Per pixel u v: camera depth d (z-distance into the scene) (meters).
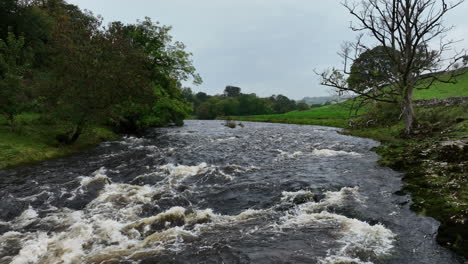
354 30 23.38
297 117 72.25
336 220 7.39
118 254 5.95
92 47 19.39
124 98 22.03
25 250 6.16
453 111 24.56
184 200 9.42
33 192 10.26
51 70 19.70
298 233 6.73
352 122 37.19
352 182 10.73
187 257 5.77
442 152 11.82
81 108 18.61
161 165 14.69
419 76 22.22
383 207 8.17
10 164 14.15
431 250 5.79
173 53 36.94
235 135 30.50
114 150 19.59
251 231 6.94
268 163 14.98
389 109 30.98
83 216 8.15
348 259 5.51
